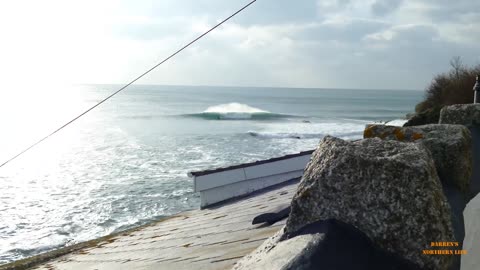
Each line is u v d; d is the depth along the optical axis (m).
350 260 1.85
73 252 7.15
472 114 4.36
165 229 6.75
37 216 17.89
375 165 2.08
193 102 114.94
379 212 2.00
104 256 5.84
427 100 31.88
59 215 18.03
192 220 6.92
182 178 24.05
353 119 69.31
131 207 19.06
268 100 137.25
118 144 37.53
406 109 104.38
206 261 3.45
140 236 6.79
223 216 6.24
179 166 27.42
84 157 31.06
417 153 2.18
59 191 21.70
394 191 2.01
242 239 3.93
